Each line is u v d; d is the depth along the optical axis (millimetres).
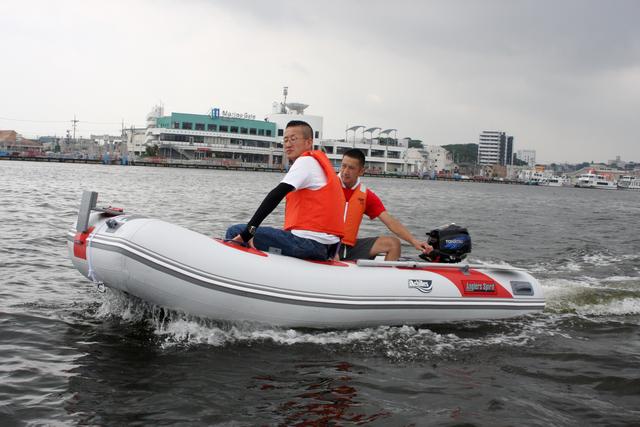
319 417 3350
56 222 11672
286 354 4355
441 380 4031
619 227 19703
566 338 5145
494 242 12609
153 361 4070
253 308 4625
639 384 4074
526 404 3674
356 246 5793
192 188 31094
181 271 4406
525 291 5754
